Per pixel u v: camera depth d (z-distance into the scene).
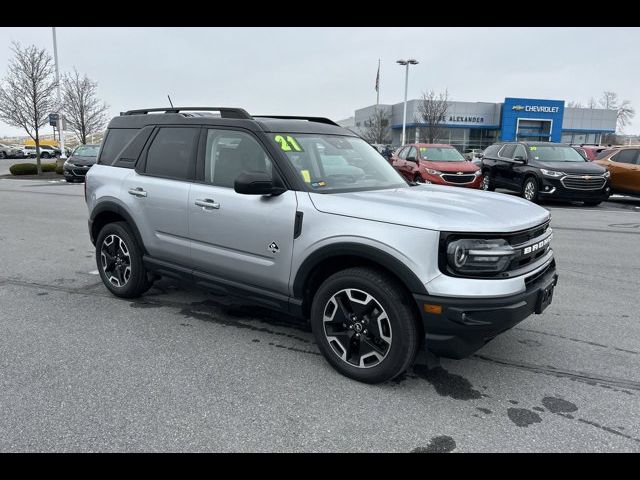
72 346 4.00
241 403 3.17
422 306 3.08
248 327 4.45
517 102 49.59
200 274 4.32
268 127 3.98
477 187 14.45
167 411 3.06
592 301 5.29
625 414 3.10
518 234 3.21
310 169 3.84
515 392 3.36
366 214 3.28
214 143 4.20
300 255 3.56
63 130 28.25
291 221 3.59
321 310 3.55
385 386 3.41
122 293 5.08
